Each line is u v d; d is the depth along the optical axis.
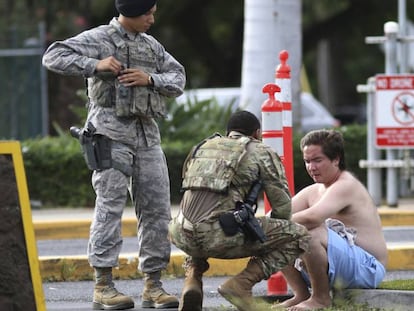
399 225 37.44
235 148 18.61
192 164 18.73
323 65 107.81
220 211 18.34
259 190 18.58
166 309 20.41
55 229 35.56
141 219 20.64
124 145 20.17
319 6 97.75
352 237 20.23
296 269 20.20
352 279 20.02
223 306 20.39
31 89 61.72
